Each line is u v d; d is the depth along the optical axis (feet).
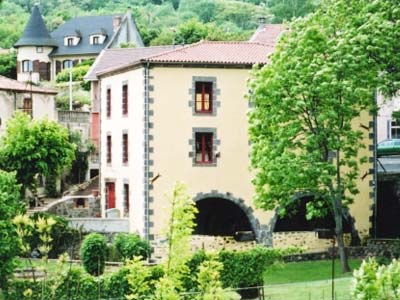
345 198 143.23
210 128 159.84
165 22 516.73
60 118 227.61
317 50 138.10
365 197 164.14
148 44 401.29
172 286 61.67
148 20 520.01
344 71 134.92
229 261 123.65
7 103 208.64
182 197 64.18
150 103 157.79
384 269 49.49
